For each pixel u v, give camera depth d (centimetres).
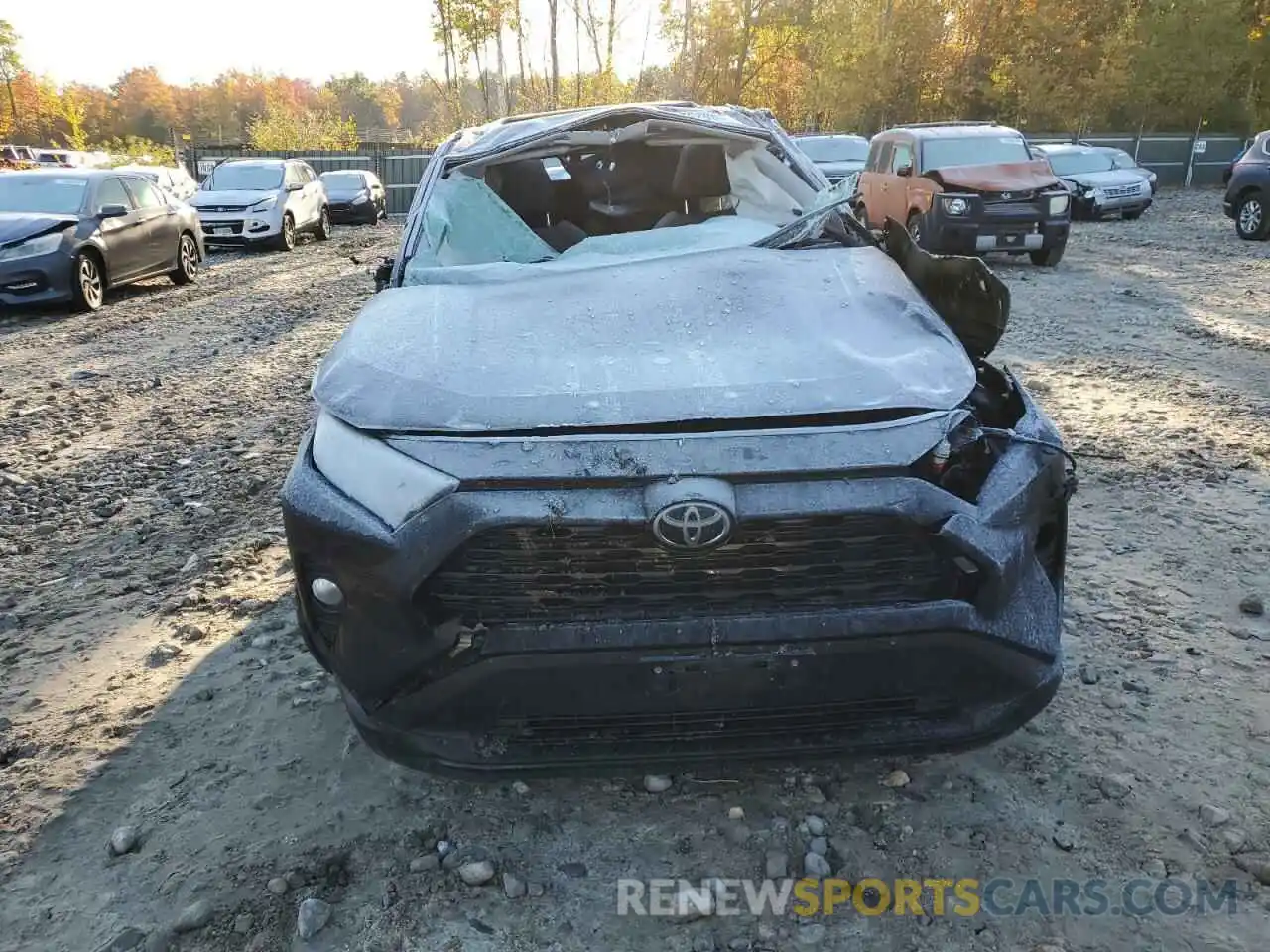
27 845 265
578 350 266
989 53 3559
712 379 245
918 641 222
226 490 541
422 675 227
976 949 220
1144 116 3478
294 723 317
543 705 225
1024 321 916
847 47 3291
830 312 285
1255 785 269
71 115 5641
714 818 265
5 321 1101
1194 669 325
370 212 2475
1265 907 229
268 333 1005
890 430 229
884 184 1448
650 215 450
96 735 314
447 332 281
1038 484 240
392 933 230
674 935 227
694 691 224
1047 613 239
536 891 241
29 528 493
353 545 224
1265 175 1498
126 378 820
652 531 216
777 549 222
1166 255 1392
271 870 252
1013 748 288
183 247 1397
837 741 235
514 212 391
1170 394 655
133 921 237
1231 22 3359
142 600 410
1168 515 452
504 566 224
